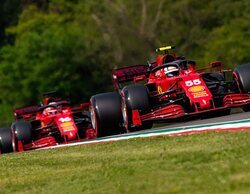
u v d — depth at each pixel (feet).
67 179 111.34
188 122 171.63
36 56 619.26
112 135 192.95
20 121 227.61
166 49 195.31
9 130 232.32
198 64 572.51
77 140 224.74
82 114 239.71
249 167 93.97
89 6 654.12
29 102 623.36
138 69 207.82
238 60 562.66
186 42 593.83
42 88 613.93
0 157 169.07
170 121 180.96
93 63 617.21
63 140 234.17
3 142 229.45
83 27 654.53
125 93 178.50
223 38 577.43
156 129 168.25
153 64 201.36
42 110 238.89
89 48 619.67
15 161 147.54
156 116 172.86
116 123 191.42
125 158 119.14
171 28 601.62
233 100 167.53
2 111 625.82
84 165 122.83
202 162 102.37
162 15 606.96
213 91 177.37
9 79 622.13
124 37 621.72
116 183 99.35
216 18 595.06
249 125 131.95
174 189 89.61
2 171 133.90
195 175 94.43
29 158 149.69
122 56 618.44
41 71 612.70
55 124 231.30
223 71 180.96
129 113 178.81
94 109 192.75
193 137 129.08
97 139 179.93
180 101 177.47
